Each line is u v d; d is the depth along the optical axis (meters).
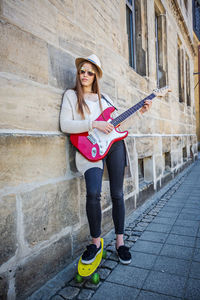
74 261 2.11
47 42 1.89
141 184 4.34
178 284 1.76
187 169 8.10
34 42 1.75
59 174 1.97
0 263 1.44
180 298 1.61
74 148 2.18
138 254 2.24
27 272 1.63
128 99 3.66
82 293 1.69
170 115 6.34
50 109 1.91
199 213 3.43
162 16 6.09
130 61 4.58
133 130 3.78
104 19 2.92
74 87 2.12
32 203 1.69
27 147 1.65
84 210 2.30
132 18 4.58
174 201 4.14
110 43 3.07
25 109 1.66
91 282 1.82
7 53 1.53
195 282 1.78
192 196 4.44
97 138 1.93
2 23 1.49
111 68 3.09
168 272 1.92
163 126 5.61
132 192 3.54
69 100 1.99
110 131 1.87
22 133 1.62
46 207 1.82
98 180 1.89
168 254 2.23
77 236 2.18
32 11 1.74
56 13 2.01
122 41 3.50
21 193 1.60
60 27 2.06
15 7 1.59
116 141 2.08
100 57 2.79
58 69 2.02
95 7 2.70
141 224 3.04
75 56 2.27
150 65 4.83
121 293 1.68
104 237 2.62
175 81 7.17
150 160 4.64
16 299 1.54
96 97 2.16
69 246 2.07
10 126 1.54
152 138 4.66
